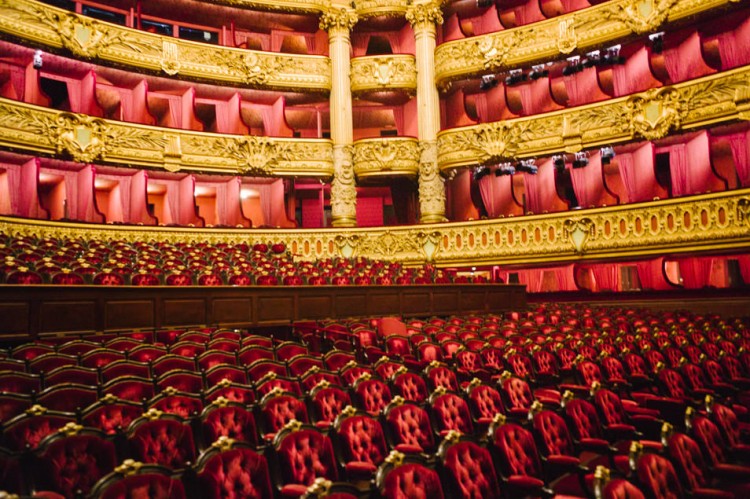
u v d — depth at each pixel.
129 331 6.29
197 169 12.52
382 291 8.60
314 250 12.95
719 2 10.66
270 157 13.20
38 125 10.58
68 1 12.77
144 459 2.88
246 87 13.57
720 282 10.77
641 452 2.90
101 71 12.33
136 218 12.07
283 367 4.74
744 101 10.10
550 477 3.30
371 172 13.65
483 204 14.75
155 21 13.91
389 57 14.07
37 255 7.86
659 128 11.06
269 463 2.86
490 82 13.59
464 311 9.50
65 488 2.54
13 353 4.78
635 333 7.28
